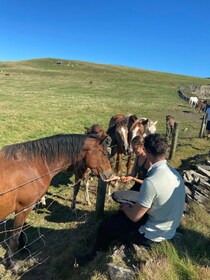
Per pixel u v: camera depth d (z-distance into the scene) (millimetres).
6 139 14617
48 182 5141
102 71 79188
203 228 5137
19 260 5457
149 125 12219
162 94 46500
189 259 3916
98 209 6379
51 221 6816
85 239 5773
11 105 26922
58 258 5359
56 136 5148
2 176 4570
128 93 44125
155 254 4043
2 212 4699
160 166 3918
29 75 61031
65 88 45156
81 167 5355
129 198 4727
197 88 59656
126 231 4324
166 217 4059
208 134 17250
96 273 4176
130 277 3807
